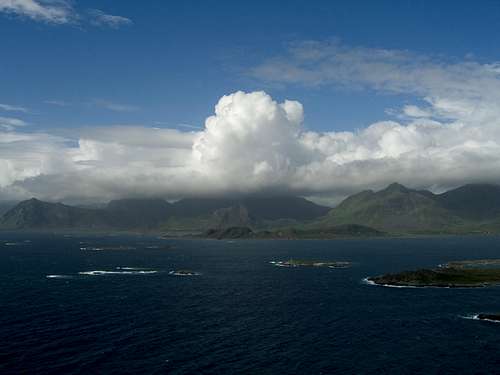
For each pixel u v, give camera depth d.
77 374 103.88
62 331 139.62
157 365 110.62
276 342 131.12
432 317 163.25
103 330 141.38
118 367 108.75
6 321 152.50
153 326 147.75
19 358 114.00
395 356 119.69
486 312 171.75
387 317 163.50
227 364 112.31
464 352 123.12
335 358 117.75
